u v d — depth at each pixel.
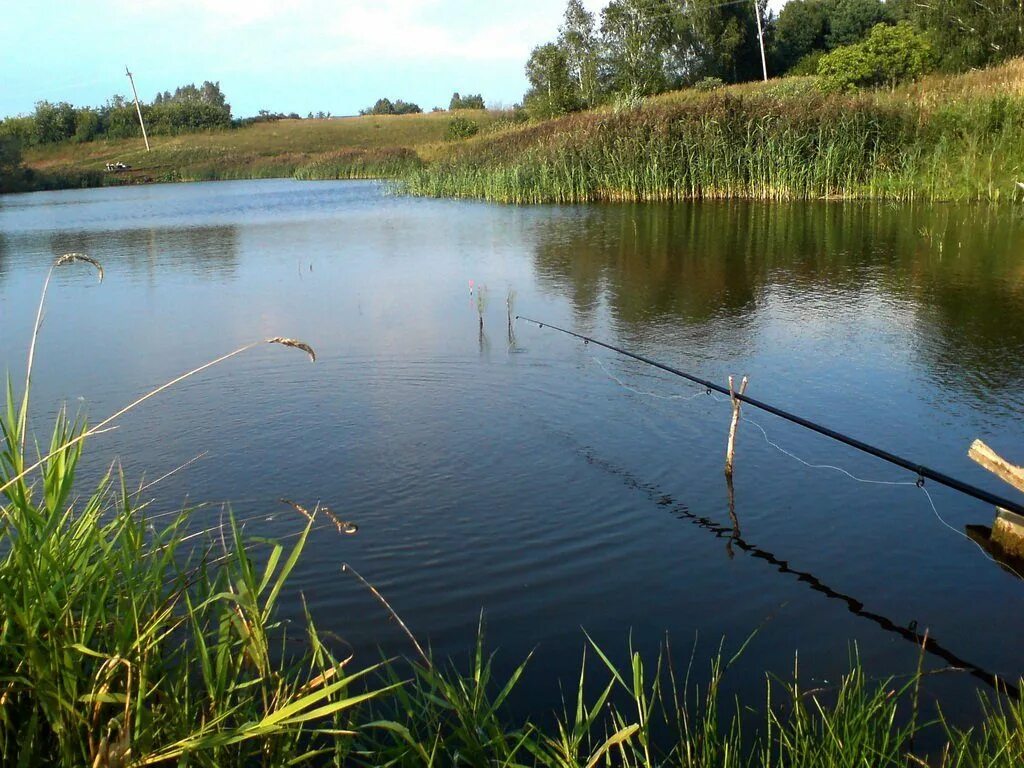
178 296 10.17
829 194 17.83
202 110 58.94
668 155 19.50
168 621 2.61
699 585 3.57
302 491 4.56
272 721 2.06
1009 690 2.88
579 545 3.94
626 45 37.78
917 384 6.00
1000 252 10.91
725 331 7.62
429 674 2.48
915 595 3.48
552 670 3.02
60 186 42.53
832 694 2.85
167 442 5.27
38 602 2.05
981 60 24.56
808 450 4.97
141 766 2.01
